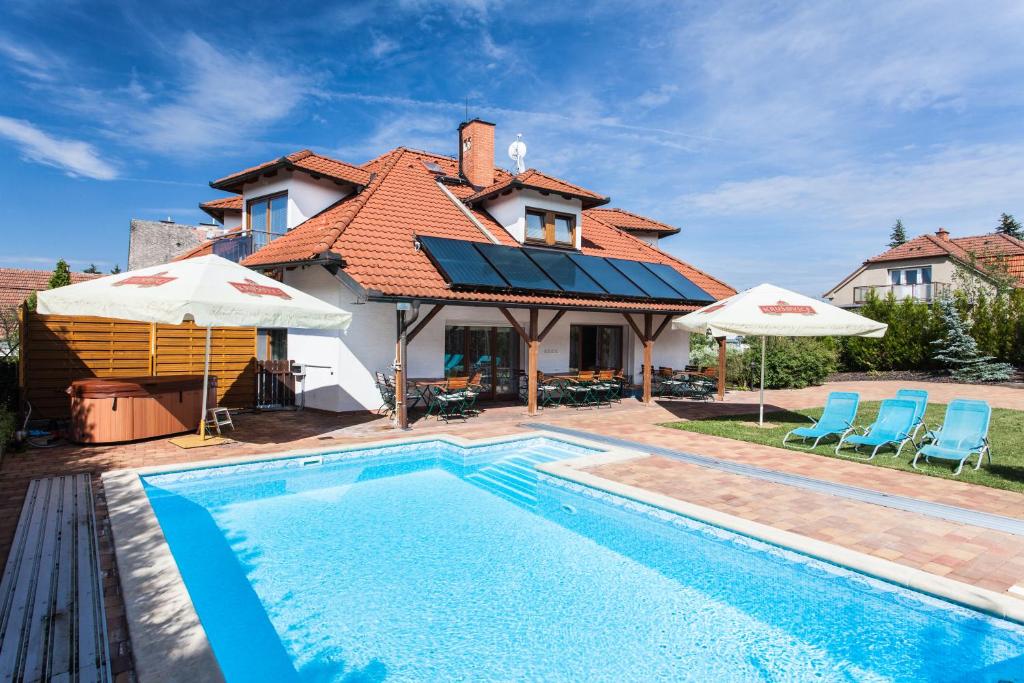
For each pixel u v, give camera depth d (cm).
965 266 2973
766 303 1201
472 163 2078
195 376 1181
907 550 561
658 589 545
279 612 495
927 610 482
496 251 1559
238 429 1191
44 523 602
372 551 631
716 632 468
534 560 609
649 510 707
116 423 1006
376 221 1525
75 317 1191
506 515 751
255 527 701
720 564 607
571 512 770
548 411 1521
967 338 2467
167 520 721
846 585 530
